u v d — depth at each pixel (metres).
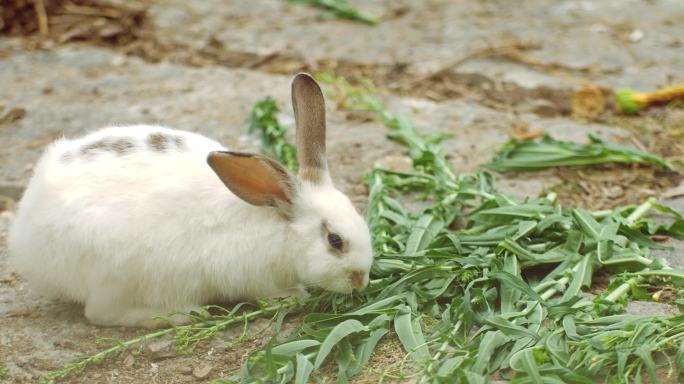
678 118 13.60
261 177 8.12
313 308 8.50
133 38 16.62
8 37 16.41
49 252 8.15
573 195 11.23
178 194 8.15
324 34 16.95
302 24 17.52
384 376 7.41
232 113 13.62
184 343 8.02
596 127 13.33
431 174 11.55
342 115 13.73
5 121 13.26
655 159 11.64
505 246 8.86
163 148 8.49
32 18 16.70
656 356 7.46
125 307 8.38
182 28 17.06
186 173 8.30
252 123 12.95
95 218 7.97
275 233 8.30
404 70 15.38
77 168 8.27
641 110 13.80
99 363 7.90
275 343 8.02
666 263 9.07
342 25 17.50
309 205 8.29
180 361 7.94
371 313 7.95
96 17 16.98
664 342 7.28
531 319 7.89
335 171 11.80
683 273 8.56
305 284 8.57
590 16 17.86
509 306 8.17
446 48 16.19
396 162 11.95
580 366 7.16
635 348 7.16
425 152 11.12
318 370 7.58
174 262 8.10
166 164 8.34
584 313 8.00
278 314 8.34
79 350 8.07
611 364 7.22
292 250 8.36
